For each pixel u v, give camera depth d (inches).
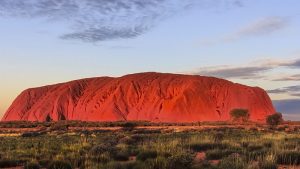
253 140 1016.2
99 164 594.6
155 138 1256.2
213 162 652.7
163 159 566.6
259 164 555.8
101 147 793.6
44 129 3068.4
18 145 1107.9
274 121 3740.2
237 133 1683.1
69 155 718.5
